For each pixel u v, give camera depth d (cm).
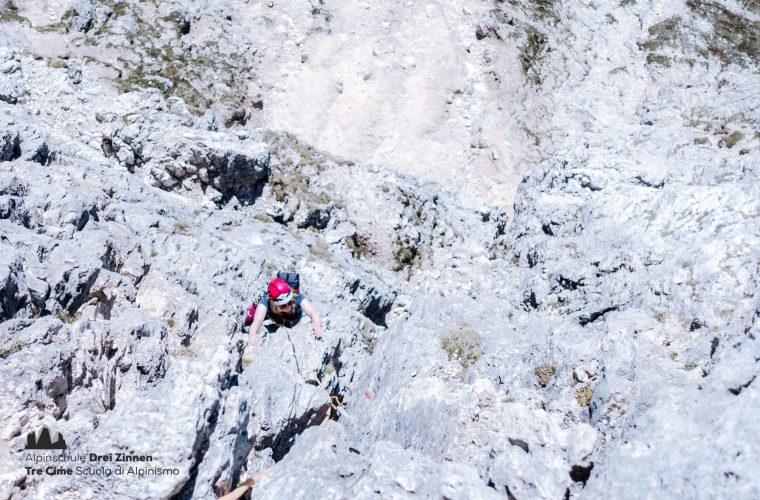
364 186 2419
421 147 3003
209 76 2853
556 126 3125
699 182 2106
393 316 1983
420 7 3388
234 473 754
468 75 3222
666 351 1012
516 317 1395
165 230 1422
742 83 3231
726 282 1323
